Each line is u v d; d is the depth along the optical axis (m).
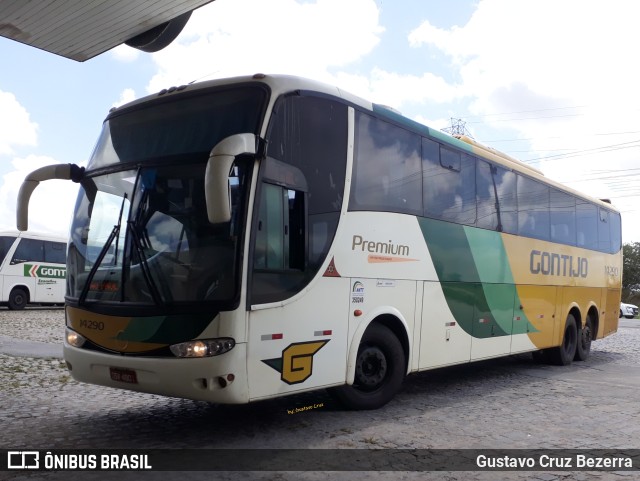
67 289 6.44
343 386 6.91
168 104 6.29
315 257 6.20
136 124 6.42
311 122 6.31
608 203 15.92
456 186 8.91
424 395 8.59
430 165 8.33
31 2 6.91
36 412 6.94
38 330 16.97
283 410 7.21
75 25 7.54
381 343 7.30
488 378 10.45
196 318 5.30
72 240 6.49
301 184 6.10
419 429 6.51
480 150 9.70
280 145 5.88
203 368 5.21
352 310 6.69
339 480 4.85
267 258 5.63
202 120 5.98
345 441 5.94
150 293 5.52
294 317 5.89
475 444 5.98
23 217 6.47
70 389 8.30
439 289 8.30
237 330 5.29
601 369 12.22
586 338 13.69
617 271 15.98
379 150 7.31
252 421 6.67
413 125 8.05
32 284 26.50
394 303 7.38
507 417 7.26
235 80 6.02
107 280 5.86
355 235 6.78
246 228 5.42
